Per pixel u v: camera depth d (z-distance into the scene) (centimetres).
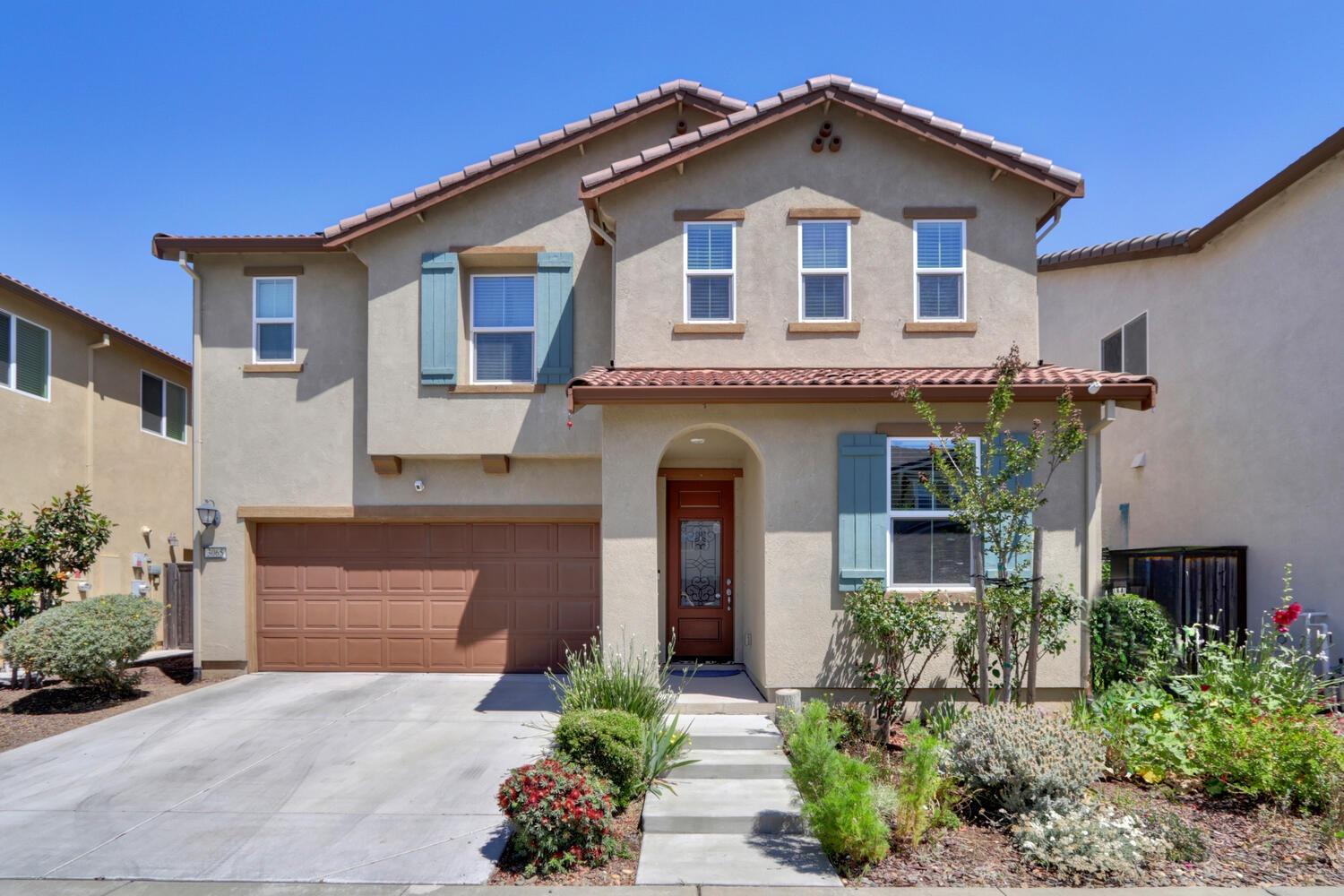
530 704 1090
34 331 1575
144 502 1905
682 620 1289
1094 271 1705
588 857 626
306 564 1325
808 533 1023
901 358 1138
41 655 1080
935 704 1002
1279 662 864
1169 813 683
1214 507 1349
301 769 836
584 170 1302
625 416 1032
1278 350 1210
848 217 1154
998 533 869
